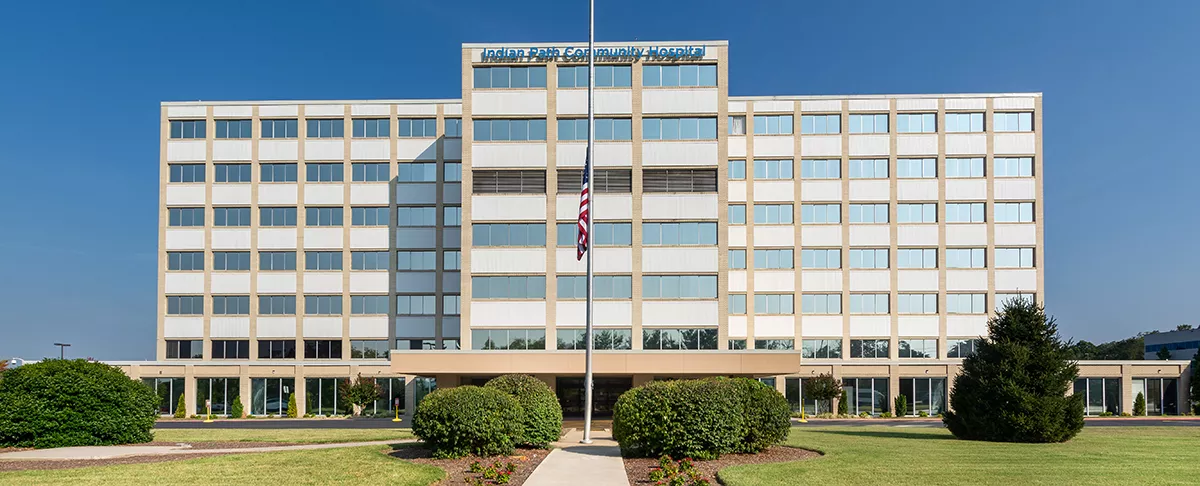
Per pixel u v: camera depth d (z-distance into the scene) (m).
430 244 57.62
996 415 26.02
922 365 55.03
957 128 57.09
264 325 57.75
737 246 56.69
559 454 21.64
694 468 17.56
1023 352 26.50
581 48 49.59
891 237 56.47
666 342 48.44
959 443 25.06
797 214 56.84
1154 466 18.89
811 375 55.22
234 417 54.00
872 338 56.03
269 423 46.81
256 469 18.25
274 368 56.25
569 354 45.84
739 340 56.06
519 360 45.94
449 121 58.44
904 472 17.61
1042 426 25.25
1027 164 56.72
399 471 17.84
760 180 57.12
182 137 58.78
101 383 25.83
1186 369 55.38
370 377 55.56
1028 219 56.50
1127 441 26.05
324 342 57.69
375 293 57.62
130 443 26.14
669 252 48.75
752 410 21.03
